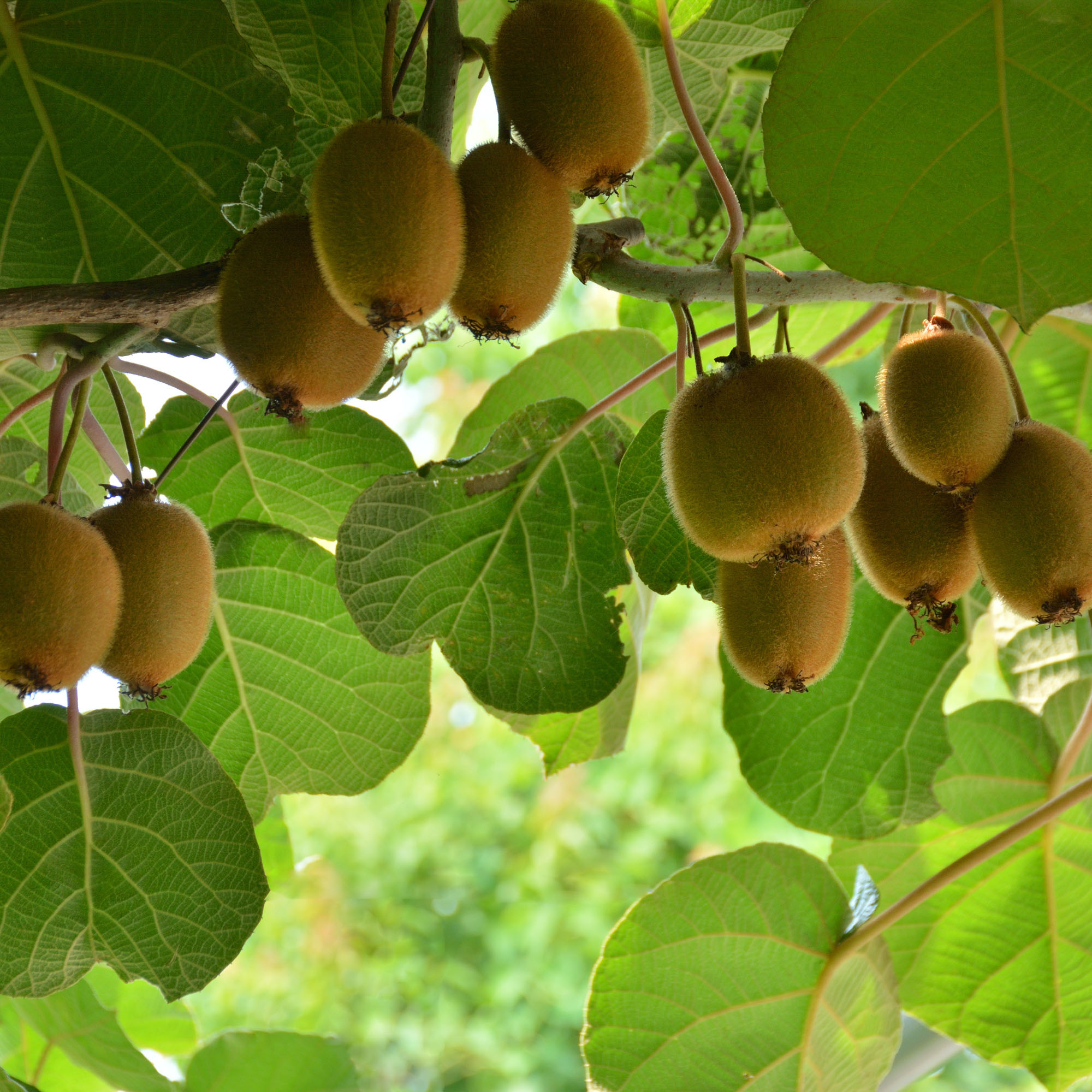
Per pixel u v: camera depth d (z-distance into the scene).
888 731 1.13
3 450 1.05
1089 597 0.92
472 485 1.05
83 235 1.02
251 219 1.02
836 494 0.89
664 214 1.23
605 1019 1.09
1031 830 1.06
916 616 0.99
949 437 0.92
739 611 0.93
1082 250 0.90
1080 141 0.89
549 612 1.07
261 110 1.01
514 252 0.91
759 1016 1.09
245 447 1.10
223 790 1.01
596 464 1.07
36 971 1.00
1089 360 1.22
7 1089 1.03
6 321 0.93
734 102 1.18
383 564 1.05
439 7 0.93
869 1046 1.11
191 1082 1.13
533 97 0.93
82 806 1.00
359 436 1.10
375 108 0.98
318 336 0.91
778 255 1.25
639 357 1.18
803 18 0.90
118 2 1.00
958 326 1.02
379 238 0.88
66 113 1.01
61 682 0.91
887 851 1.17
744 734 1.13
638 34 0.98
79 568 0.91
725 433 0.89
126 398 1.13
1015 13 0.89
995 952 1.16
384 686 1.10
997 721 1.16
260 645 1.09
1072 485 0.92
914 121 0.90
